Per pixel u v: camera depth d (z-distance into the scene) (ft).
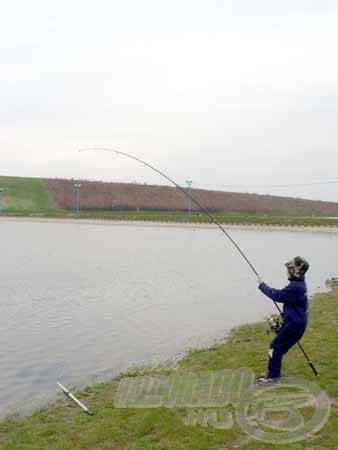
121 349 52.01
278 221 357.00
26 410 34.88
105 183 575.79
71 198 518.37
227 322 66.18
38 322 66.44
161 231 304.09
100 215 422.00
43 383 41.32
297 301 31.42
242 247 203.10
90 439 27.61
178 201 552.41
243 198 591.78
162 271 126.82
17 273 119.96
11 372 44.32
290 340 32.22
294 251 185.78
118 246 200.44
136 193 559.79
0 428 31.42
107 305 79.87
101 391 37.04
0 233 262.26
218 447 25.64
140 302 82.89
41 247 191.31
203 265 141.69
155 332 60.34
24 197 495.00
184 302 83.10
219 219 375.45
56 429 29.89
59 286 100.07
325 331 46.75
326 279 108.68
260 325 58.34
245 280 112.88
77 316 70.79
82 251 178.29
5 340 56.18
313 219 363.97
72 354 50.24
